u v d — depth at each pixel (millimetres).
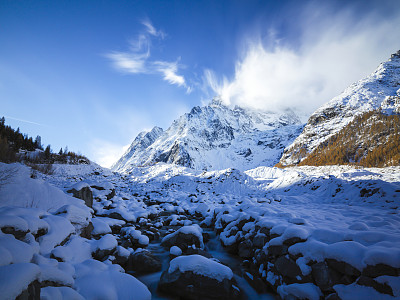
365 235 5973
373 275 4832
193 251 8969
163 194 33375
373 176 22672
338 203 18406
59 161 58594
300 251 6398
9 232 5391
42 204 10359
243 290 7156
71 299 4617
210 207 21844
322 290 5527
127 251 8742
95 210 15617
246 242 9719
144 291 5918
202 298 6355
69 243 7230
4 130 66250
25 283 3607
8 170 10867
